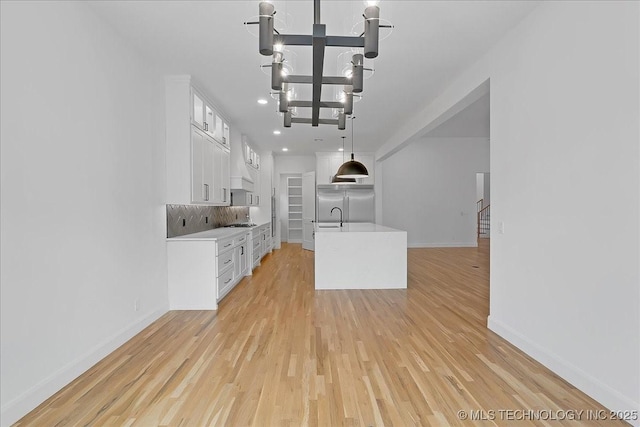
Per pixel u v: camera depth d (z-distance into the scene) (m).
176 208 4.36
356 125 6.14
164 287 3.89
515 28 2.87
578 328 2.24
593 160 2.12
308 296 4.57
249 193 7.27
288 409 2.00
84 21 2.54
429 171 9.68
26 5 2.03
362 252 5.01
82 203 2.51
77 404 2.06
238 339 3.07
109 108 2.85
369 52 1.54
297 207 11.00
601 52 2.06
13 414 1.89
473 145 9.72
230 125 6.03
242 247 5.50
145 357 2.71
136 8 2.59
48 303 2.17
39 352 2.10
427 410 1.99
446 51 3.30
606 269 2.03
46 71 2.18
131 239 3.18
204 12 2.64
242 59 3.46
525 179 2.77
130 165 3.17
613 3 1.98
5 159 1.89
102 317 2.73
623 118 1.92
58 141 2.28
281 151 9.15
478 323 3.48
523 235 2.80
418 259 7.55
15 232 1.94
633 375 1.88
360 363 2.59
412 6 2.57
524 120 2.77
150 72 3.55
